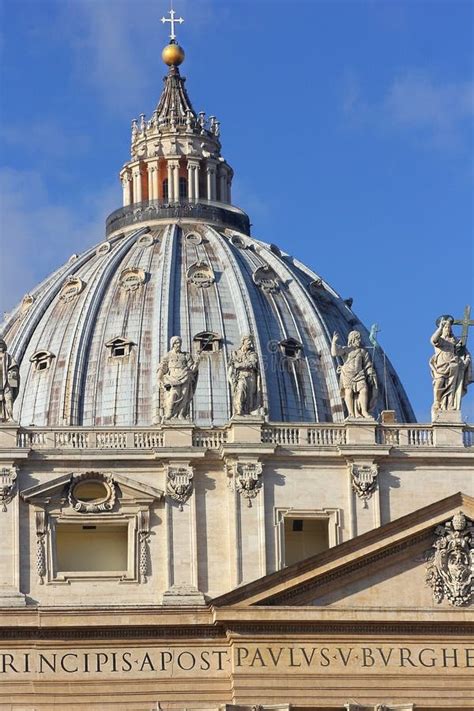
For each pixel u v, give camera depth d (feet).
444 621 440.45
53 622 435.53
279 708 435.53
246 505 445.78
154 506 446.60
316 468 449.89
